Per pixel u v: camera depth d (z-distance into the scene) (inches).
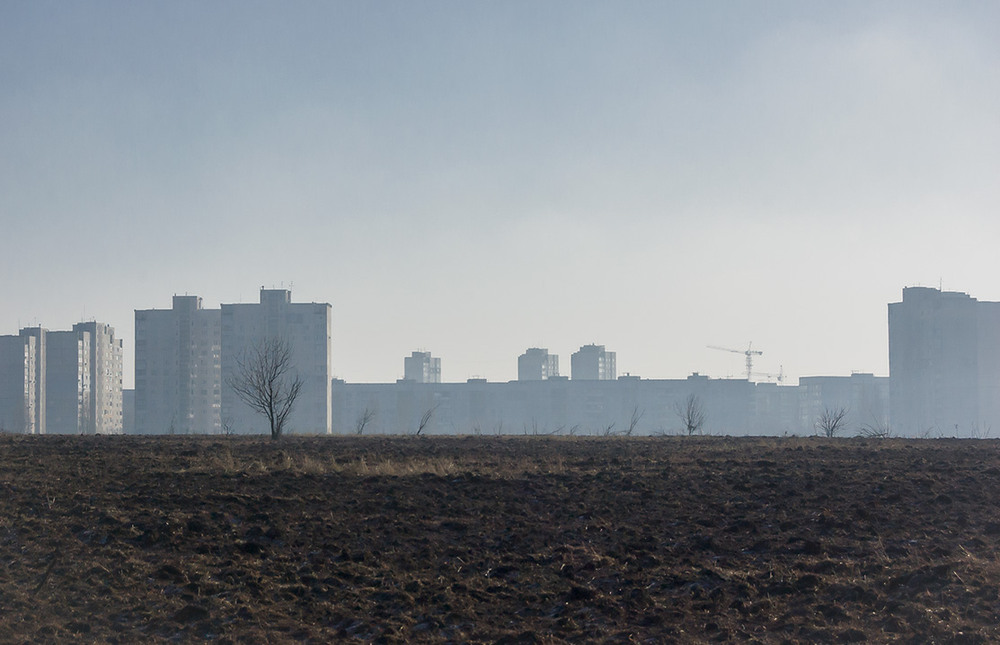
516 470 1177.4
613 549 804.0
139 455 1341.0
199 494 981.8
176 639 621.6
